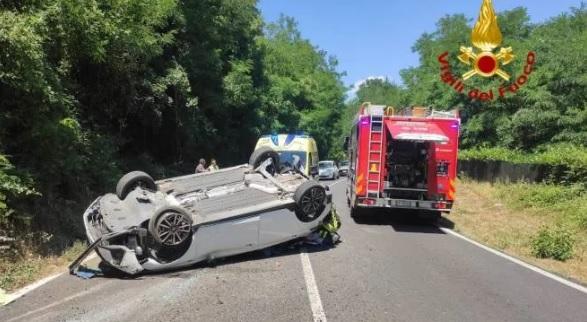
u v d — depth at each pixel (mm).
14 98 9484
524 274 8609
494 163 26000
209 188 10086
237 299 6734
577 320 6191
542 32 30438
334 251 10164
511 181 23000
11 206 8742
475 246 11359
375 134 14156
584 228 13469
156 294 6961
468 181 29438
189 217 8250
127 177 9664
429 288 7477
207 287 7344
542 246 10500
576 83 23484
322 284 7555
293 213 9430
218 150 30484
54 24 10547
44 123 9734
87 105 15047
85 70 14234
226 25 26500
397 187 14266
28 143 9883
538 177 20047
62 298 6738
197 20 22516
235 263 8977
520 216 16766
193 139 23984
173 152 24000
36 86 9172
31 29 8906
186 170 25062
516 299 7027
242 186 10164
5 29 8484
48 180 10344
